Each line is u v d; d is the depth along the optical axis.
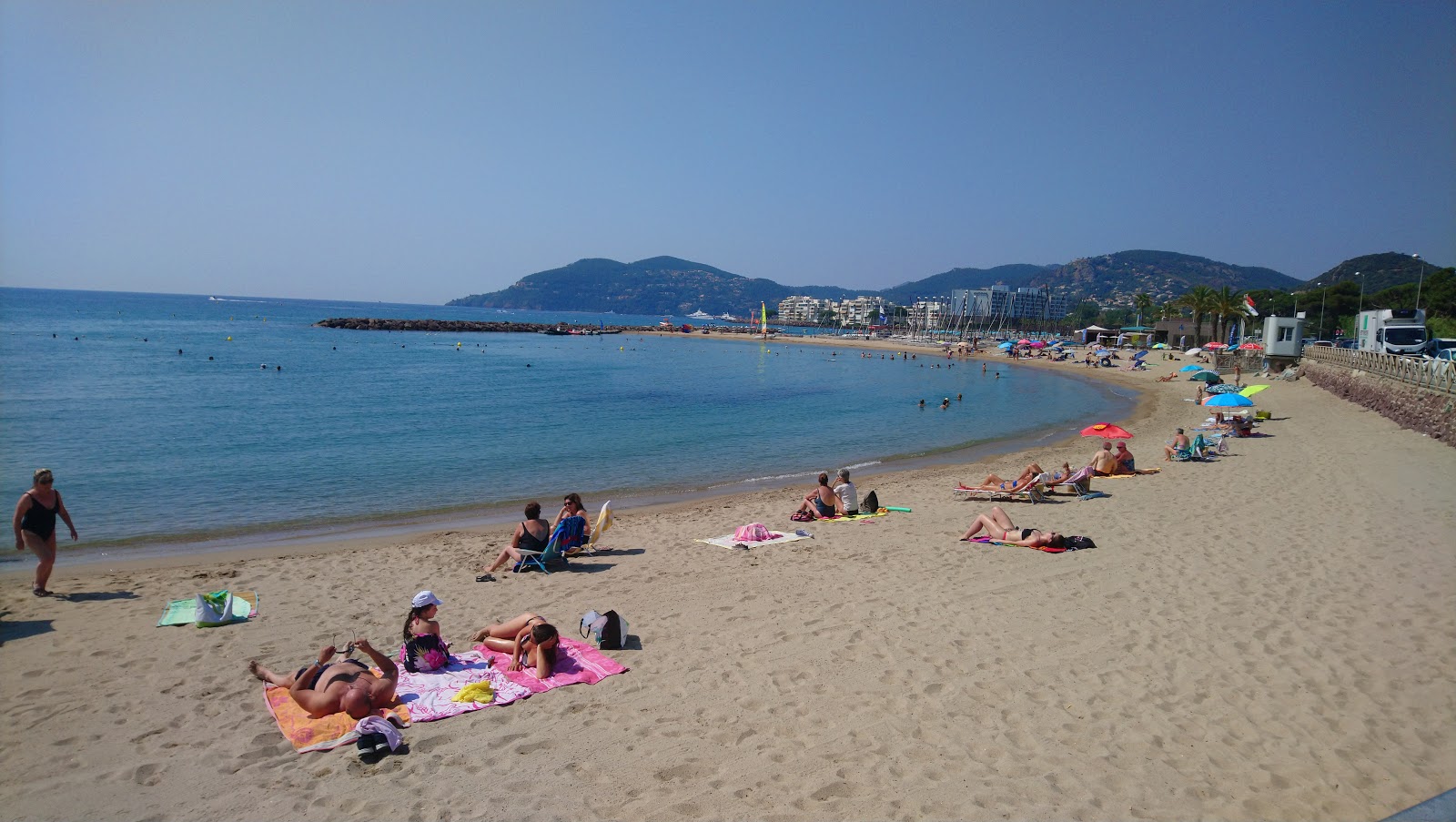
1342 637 8.01
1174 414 36.91
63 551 13.66
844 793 5.38
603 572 11.46
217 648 8.45
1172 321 106.62
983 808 5.13
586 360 82.94
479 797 5.43
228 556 13.23
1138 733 6.14
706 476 22.02
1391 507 14.14
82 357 60.28
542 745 6.16
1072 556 11.57
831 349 126.88
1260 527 13.02
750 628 8.76
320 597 10.38
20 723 6.61
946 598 9.67
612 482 20.97
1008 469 22.66
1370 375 31.75
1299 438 24.33
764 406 42.00
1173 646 7.91
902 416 38.16
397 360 71.38
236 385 45.25
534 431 30.67
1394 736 5.98
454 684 7.24
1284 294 111.69
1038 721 6.38
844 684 7.20
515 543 11.71
